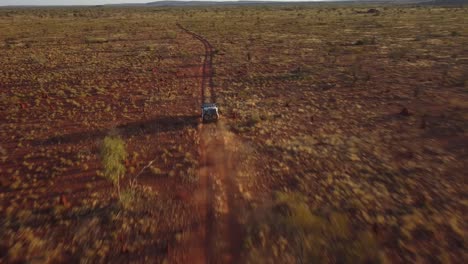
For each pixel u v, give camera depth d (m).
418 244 9.80
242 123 21.08
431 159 15.09
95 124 21.47
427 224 10.66
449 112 20.83
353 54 42.84
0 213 12.10
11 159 16.69
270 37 63.41
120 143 14.59
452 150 15.86
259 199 12.45
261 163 15.50
